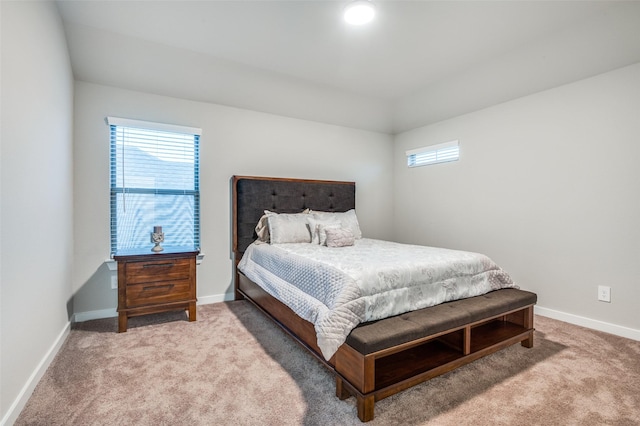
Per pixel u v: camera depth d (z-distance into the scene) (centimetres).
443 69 287
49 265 189
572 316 262
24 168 151
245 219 328
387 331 150
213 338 230
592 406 151
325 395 160
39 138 171
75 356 200
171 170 305
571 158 262
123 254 248
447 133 369
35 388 162
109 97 275
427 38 235
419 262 198
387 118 408
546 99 278
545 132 279
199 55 261
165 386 167
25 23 153
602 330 245
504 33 227
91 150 268
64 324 226
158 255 252
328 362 166
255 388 166
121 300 241
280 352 208
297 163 373
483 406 152
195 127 312
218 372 182
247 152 341
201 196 316
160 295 254
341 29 224
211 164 321
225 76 291
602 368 187
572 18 208
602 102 244
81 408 147
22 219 149
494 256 321
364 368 139
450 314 174
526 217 294
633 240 230
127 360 195
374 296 168
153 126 290
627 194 233
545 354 205
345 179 408
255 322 264
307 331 186
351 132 412
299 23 217
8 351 133
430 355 177
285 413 146
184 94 301
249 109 341
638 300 228
